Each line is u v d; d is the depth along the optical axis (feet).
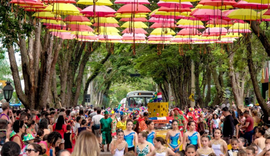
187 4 57.31
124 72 188.24
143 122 68.08
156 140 41.39
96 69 165.37
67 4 58.70
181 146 55.83
